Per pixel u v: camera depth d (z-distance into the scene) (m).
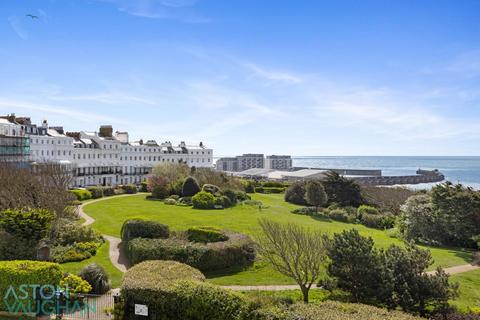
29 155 71.94
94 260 29.34
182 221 43.91
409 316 15.45
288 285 24.81
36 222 26.33
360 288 20.14
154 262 22.42
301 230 23.80
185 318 17.56
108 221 45.12
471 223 40.44
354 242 20.97
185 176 74.62
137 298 18.25
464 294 24.22
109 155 111.50
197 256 26.83
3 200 34.91
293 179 118.44
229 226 41.16
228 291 17.72
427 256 21.09
